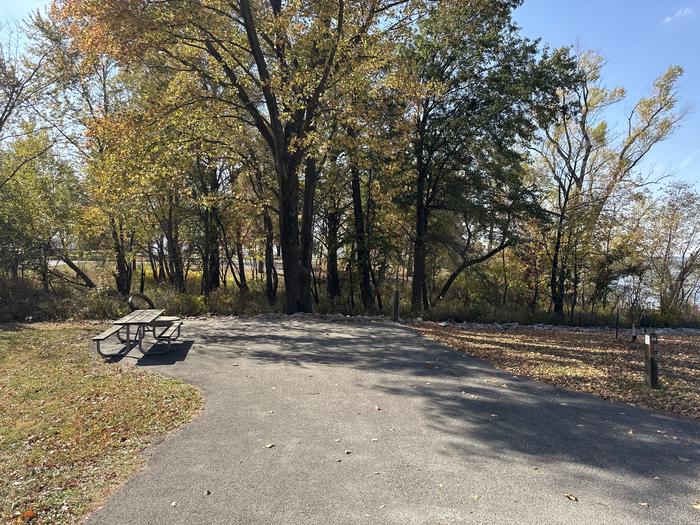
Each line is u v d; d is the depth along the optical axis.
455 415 6.37
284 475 4.54
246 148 19.73
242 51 18.00
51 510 4.00
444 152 23.11
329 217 24.66
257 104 19.53
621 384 8.33
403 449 5.19
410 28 17.23
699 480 4.54
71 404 6.78
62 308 15.18
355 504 4.01
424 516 3.83
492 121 21.31
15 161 21.72
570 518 3.83
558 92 24.94
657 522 3.78
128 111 16.70
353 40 15.99
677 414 6.73
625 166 26.17
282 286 30.94
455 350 11.01
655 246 26.69
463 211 23.36
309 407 6.58
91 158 21.72
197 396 7.04
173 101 16.45
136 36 14.06
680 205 26.53
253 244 25.62
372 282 25.81
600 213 25.39
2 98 20.88
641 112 27.52
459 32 20.58
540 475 4.60
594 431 5.88
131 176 16.30
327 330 13.33
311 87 15.37
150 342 11.09
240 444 5.29
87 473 4.67
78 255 21.94
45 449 5.30
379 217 24.03
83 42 14.71
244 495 4.16
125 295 18.22
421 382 8.02
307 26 15.95
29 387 7.59
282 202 17.16
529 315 23.20
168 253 26.77
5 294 16.14
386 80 17.02
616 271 25.83
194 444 5.30
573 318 23.92
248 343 11.16
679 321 24.94
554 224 24.88
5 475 4.68
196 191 23.31
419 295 23.59
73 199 21.94
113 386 7.57
